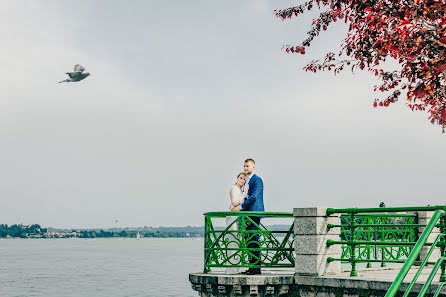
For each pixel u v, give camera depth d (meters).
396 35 10.64
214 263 11.83
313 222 10.85
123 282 84.75
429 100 11.34
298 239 11.05
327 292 10.34
